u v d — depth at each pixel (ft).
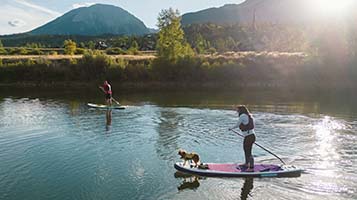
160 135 70.54
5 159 55.21
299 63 197.77
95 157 55.88
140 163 52.70
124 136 69.77
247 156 48.01
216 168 48.39
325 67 193.26
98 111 102.27
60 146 62.54
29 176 47.67
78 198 40.52
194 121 86.17
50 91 166.40
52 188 43.47
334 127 77.46
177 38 206.59
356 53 193.36
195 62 200.64
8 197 40.98
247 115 47.62
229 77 195.93
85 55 200.85
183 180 45.75
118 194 41.52
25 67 198.39
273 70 196.75
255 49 330.13
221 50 298.76
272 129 75.97
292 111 101.81
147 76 199.00
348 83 188.44
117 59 211.41
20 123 83.46
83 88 182.60
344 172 47.67
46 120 87.40
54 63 203.10
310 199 39.34
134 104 119.03
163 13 204.85
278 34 386.93
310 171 48.26
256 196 40.52
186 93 157.99
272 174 46.39
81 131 74.38
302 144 62.69
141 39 415.64
